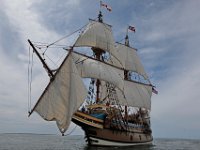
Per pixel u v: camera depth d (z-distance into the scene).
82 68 60.53
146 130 80.19
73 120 54.12
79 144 89.19
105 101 74.31
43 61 38.59
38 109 37.31
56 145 79.50
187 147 91.25
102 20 70.94
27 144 80.00
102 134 57.50
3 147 63.97
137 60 90.94
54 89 37.62
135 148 63.78
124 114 76.06
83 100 38.16
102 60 69.12
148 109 86.56
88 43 65.31
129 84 84.38
